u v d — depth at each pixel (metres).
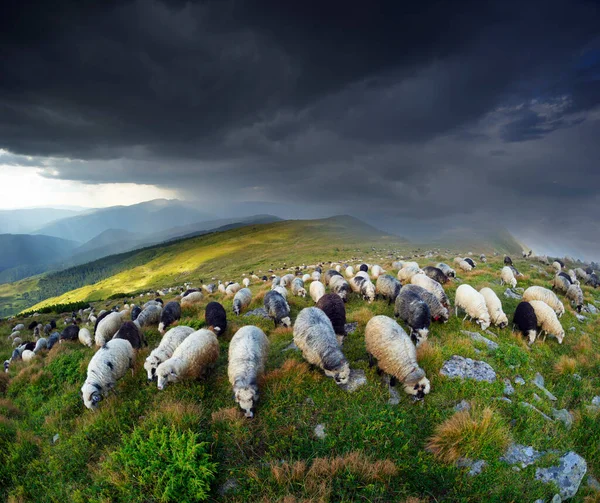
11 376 7.56
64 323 17.09
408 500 3.39
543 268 15.38
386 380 4.90
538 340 6.90
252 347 5.03
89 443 4.36
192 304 10.42
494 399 4.55
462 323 6.86
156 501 3.49
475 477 3.65
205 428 4.24
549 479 3.70
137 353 6.46
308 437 4.06
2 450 4.52
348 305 8.18
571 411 4.88
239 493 3.52
